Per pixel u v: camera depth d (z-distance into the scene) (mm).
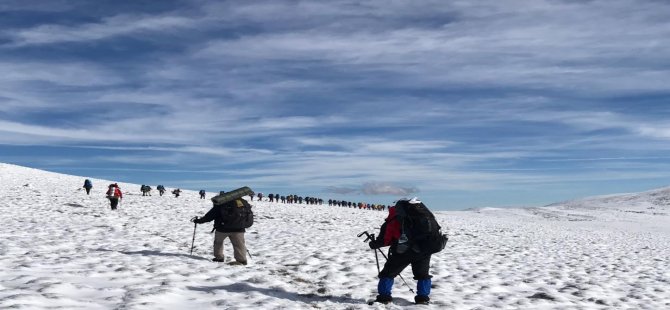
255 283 9117
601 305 9820
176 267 9711
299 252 14508
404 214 8164
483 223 47969
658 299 10789
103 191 45812
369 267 12461
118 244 13156
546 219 84312
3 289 6773
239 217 11070
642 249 26422
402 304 8406
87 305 6359
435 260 15109
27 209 22812
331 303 8312
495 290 10750
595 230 53781
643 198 141625
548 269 14805
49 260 9484
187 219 23938
